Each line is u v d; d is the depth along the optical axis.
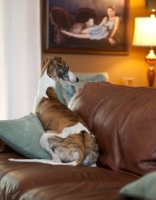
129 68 5.27
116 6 5.10
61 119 2.40
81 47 4.96
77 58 4.97
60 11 4.83
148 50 5.35
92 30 5.00
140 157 2.00
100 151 2.30
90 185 1.74
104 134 2.27
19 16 4.43
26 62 4.51
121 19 5.14
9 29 4.40
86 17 4.96
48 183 1.80
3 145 2.54
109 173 2.02
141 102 2.20
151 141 2.00
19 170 2.00
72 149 2.26
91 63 5.05
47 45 4.79
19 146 2.31
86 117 2.48
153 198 1.19
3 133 2.31
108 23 5.08
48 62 2.79
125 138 2.12
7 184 1.90
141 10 5.24
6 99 4.38
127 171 2.08
